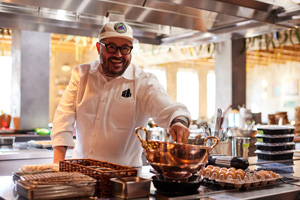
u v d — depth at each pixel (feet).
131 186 4.40
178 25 10.52
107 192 4.58
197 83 46.75
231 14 9.08
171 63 44.50
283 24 10.01
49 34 15.51
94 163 5.49
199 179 5.06
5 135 13.65
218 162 6.06
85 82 7.52
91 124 7.46
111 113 7.41
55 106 37.19
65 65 37.29
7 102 31.40
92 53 35.50
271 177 5.31
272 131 7.91
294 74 45.88
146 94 7.43
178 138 5.76
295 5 9.23
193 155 4.55
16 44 15.52
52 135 7.17
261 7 9.21
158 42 12.62
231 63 17.85
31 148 11.05
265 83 48.65
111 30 6.57
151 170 6.36
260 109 49.29
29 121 15.17
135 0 8.34
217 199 4.42
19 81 15.11
